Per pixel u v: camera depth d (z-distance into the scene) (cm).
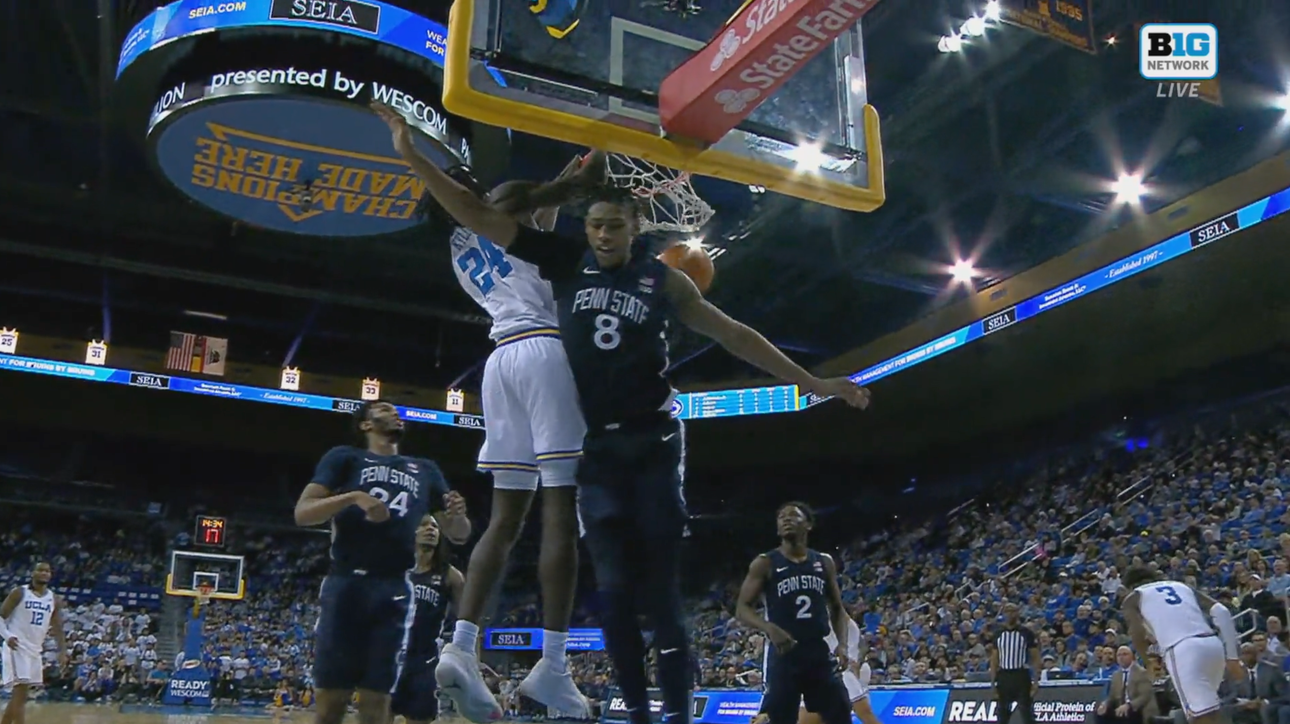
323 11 1142
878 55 1673
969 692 1401
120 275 2491
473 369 2986
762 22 299
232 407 2911
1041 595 1870
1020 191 1969
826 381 318
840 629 679
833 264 2288
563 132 334
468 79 321
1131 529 1989
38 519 2902
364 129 1238
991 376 2475
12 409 2788
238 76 1176
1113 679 1112
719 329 309
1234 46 1573
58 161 2000
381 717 491
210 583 2378
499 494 348
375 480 505
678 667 277
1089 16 1426
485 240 378
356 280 2397
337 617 489
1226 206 1714
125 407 2848
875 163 384
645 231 511
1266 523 1650
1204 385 2312
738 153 358
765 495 3183
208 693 2277
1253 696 967
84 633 2377
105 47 1562
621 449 289
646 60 354
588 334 297
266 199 1399
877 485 3088
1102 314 2089
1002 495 2598
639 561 285
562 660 316
